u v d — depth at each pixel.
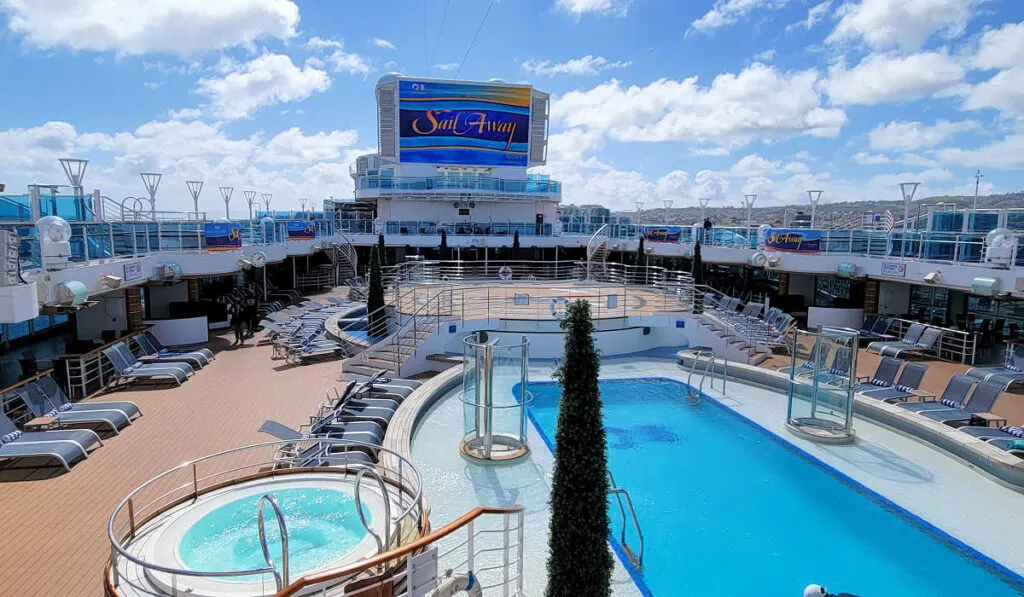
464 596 6.41
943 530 8.16
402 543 6.21
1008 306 22.39
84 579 6.63
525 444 10.56
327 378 14.76
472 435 10.99
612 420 12.88
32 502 8.36
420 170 38.09
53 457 9.79
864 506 9.04
